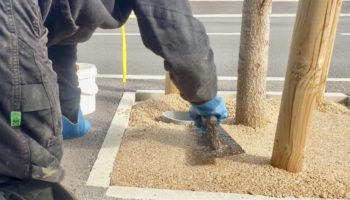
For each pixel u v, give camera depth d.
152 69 7.00
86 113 4.74
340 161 3.52
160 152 3.65
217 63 7.50
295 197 3.07
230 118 4.44
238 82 4.15
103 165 3.48
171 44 1.43
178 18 1.42
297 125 3.14
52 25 1.30
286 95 3.12
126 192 3.14
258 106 4.14
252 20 3.86
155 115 4.65
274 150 3.32
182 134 4.04
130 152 3.68
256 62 4.02
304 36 2.90
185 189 3.15
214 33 10.15
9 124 1.05
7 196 1.09
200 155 3.34
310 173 3.27
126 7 1.51
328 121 4.45
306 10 2.86
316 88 3.05
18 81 1.05
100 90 5.68
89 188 3.21
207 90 1.63
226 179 3.21
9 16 1.03
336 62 7.55
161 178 3.26
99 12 1.37
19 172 1.08
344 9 13.66
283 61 7.70
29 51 1.06
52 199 1.18
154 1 1.40
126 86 5.91
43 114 1.10
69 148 3.90
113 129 4.21
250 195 3.08
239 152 3.22
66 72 2.08
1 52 1.02
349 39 9.56
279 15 12.56
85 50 8.51
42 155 1.11
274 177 3.21
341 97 5.25
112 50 8.50
